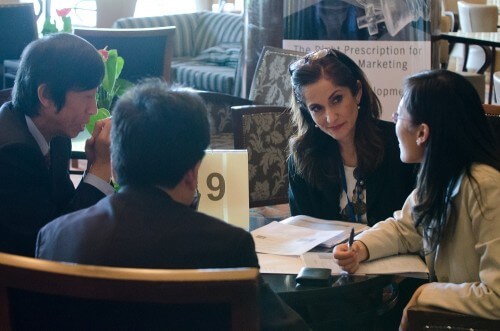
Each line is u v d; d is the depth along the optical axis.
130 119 1.54
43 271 1.32
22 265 1.33
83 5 9.12
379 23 4.64
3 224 2.12
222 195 2.31
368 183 2.56
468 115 2.07
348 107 2.43
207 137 1.60
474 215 2.02
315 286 2.00
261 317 1.61
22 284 1.34
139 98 1.57
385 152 2.55
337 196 2.61
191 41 8.77
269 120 3.51
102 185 2.27
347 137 2.54
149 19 8.42
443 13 10.12
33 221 2.14
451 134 2.05
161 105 1.54
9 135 2.19
